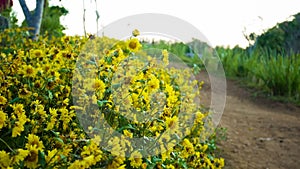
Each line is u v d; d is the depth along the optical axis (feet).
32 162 6.01
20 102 9.68
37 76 11.28
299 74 28.50
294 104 26.89
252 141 17.42
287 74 28.94
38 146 6.35
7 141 8.25
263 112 24.26
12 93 10.74
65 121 9.00
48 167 6.16
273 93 29.17
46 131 8.61
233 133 18.33
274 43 43.62
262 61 33.73
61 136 7.77
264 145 17.01
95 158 6.67
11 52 17.20
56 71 12.09
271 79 29.71
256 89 31.19
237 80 35.60
